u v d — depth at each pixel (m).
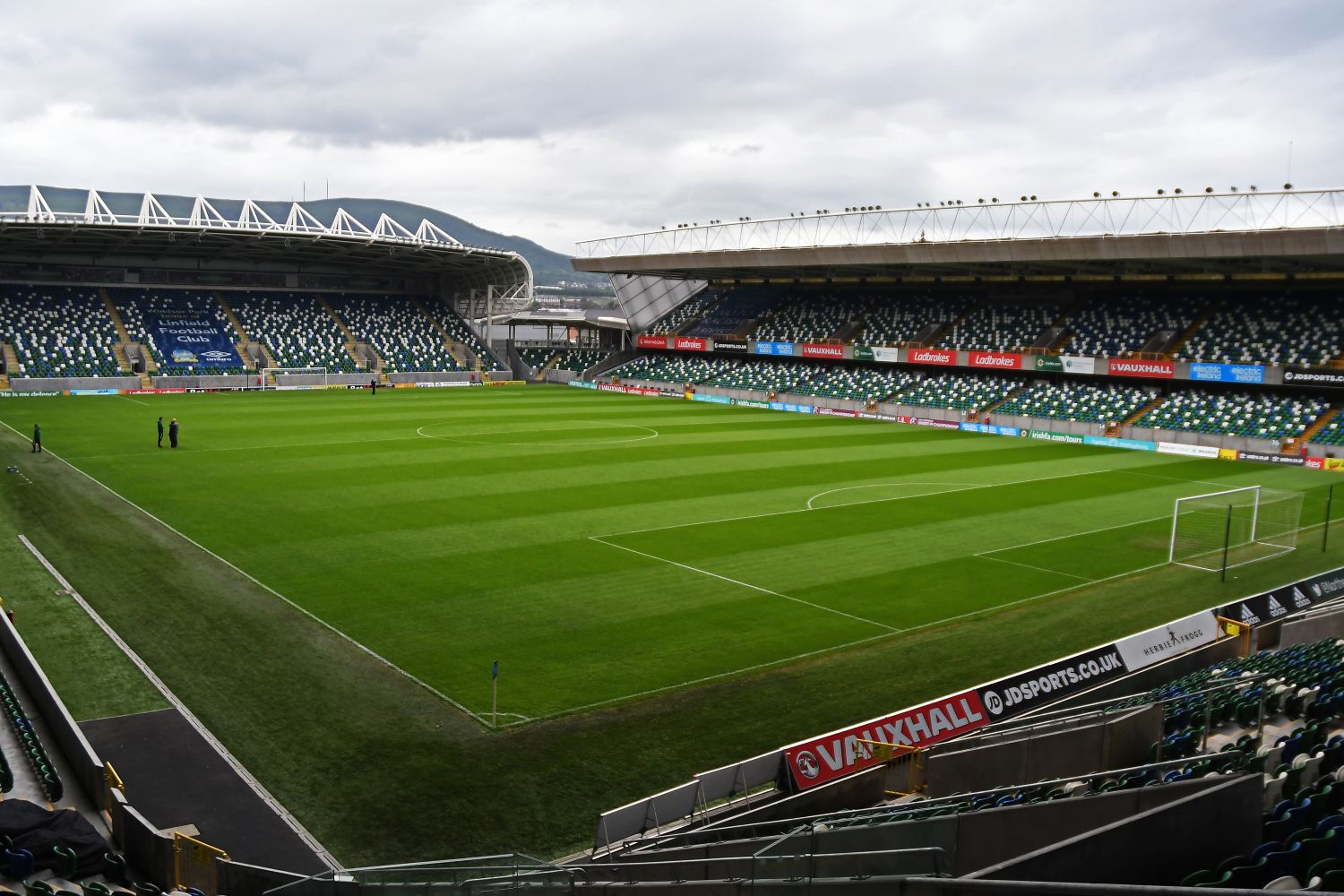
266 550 32.72
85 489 41.44
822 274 97.88
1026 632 26.80
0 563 30.41
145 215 83.06
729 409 81.75
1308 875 9.16
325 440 57.56
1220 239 61.78
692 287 115.44
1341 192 59.25
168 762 18.28
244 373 89.88
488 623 26.28
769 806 17.00
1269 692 18.50
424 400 83.81
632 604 28.14
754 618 27.27
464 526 36.62
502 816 16.84
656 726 20.50
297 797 17.27
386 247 93.69
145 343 88.38
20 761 17.70
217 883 14.09
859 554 34.19
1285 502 39.69
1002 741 17.77
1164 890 7.08
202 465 48.03
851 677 23.33
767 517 39.41
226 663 23.11
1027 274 85.50
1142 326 77.25
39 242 83.56
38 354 81.94
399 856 15.53
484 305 115.12
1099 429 66.62
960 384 79.25
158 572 30.00
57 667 22.47
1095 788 14.04
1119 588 31.05
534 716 20.81
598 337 118.19
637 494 43.47
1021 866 8.52
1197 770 14.00
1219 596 30.52
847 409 80.62
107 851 14.47
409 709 20.97
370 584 29.27
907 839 12.35
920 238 79.25
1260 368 65.19
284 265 103.31
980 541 36.44
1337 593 30.14
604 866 13.47
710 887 11.09
